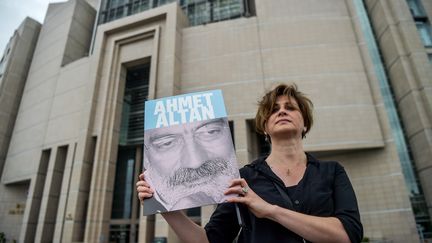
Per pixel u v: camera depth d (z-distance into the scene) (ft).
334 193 5.70
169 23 85.46
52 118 100.37
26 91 119.75
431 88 68.49
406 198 62.23
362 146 66.49
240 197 5.49
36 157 98.99
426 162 65.41
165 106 7.23
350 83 72.95
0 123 113.29
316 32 79.77
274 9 84.12
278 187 5.85
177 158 6.45
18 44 125.29
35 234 90.02
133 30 91.86
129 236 76.59
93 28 123.44
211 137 6.67
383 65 81.10
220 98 7.27
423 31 79.77
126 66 92.32
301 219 4.81
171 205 5.86
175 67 80.12
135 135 87.86
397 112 75.20
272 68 77.41
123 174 86.69
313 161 6.39
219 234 6.24
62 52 109.40
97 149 78.33
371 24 87.20
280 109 6.97
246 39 82.48
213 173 6.14
